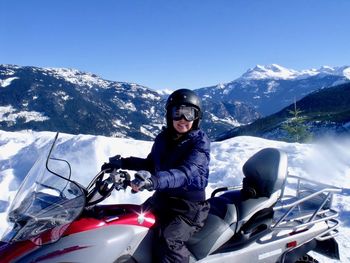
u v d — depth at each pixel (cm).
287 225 396
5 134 1268
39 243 300
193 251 353
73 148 820
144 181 302
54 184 330
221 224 363
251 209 377
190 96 348
